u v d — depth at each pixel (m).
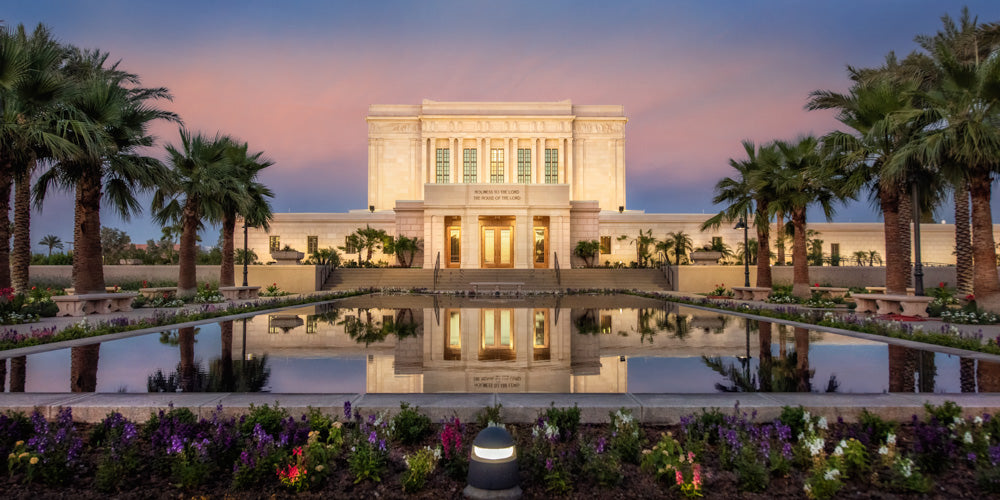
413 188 67.75
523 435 5.30
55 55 17.08
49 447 4.58
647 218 52.22
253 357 9.42
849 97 20.61
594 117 68.44
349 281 38.03
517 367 8.52
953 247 50.97
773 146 25.50
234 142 27.86
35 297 17.91
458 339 11.99
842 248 51.56
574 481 4.41
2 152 15.79
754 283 35.44
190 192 23.84
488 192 43.72
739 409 5.63
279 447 4.66
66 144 15.45
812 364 8.62
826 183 22.22
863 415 5.39
